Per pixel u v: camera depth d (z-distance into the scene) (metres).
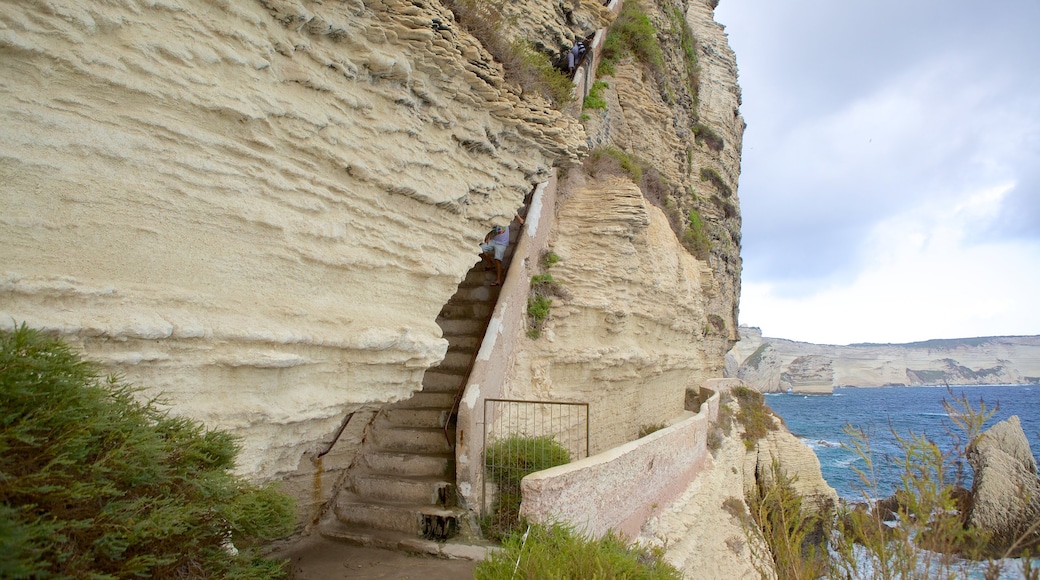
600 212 12.80
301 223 5.45
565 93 11.73
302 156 5.52
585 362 11.65
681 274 16.98
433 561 6.88
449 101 7.51
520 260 10.45
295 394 5.34
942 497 3.95
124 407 3.21
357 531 7.45
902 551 3.97
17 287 3.51
